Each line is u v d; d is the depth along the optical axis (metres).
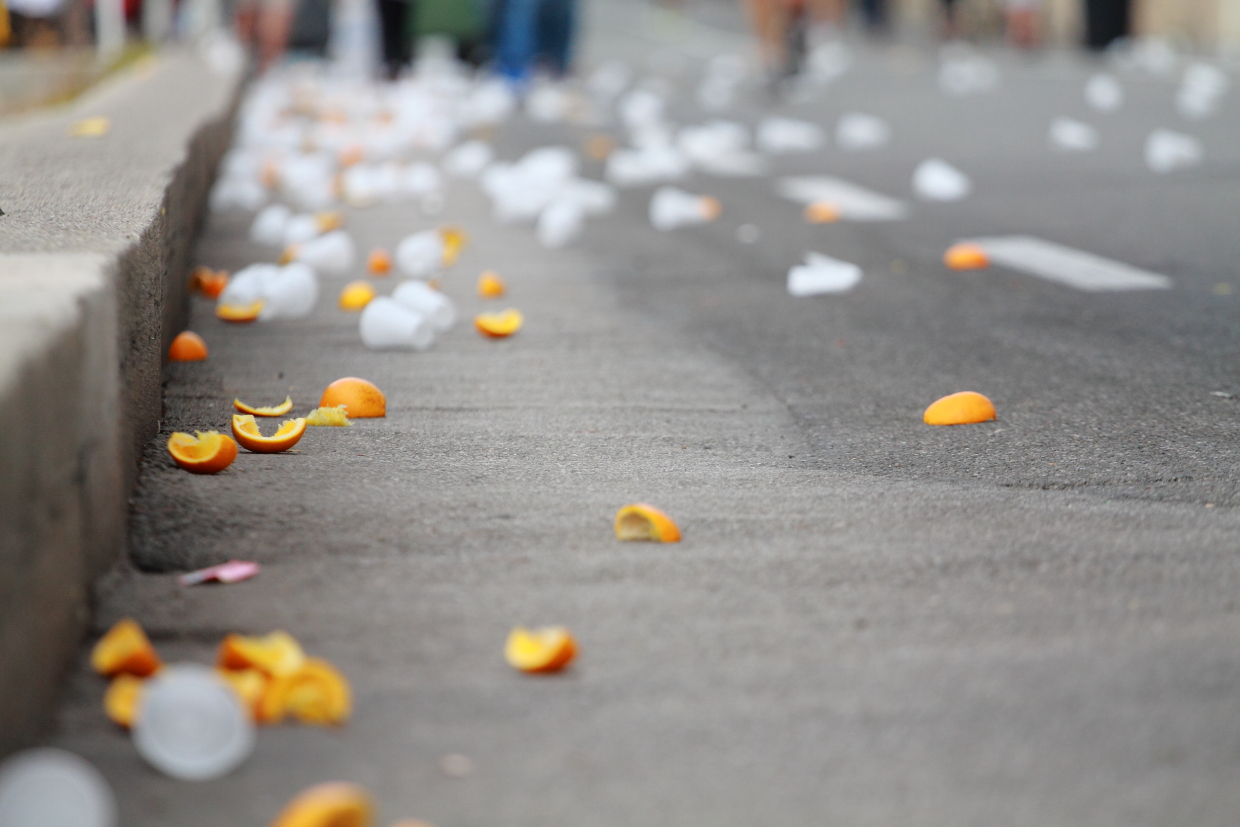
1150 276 12.83
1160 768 4.34
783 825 4.04
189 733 4.14
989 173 20.38
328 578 5.71
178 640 5.13
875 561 5.98
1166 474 7.32
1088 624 5.37
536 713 4.64
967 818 4.08
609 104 32.69
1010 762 4.38
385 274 13.19
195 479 6.79
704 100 33.78
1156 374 9.48
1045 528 6.42
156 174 9.48
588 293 12.50
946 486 7.09
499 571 5.83
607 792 4.19
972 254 13.47
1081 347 10.27
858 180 19.97
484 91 30.78
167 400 8.49
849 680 4.89
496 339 10.62
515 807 4.11
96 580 5.34
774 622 5.36
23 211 7.45
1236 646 5.18
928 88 35.97
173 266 9.63
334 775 4.23
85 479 5.09
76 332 4.89
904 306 11.81
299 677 4.54
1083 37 49.78
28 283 5.16
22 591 4.27
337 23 39.56
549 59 35.25
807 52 34.19
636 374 9.56
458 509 6.57
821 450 7.78
